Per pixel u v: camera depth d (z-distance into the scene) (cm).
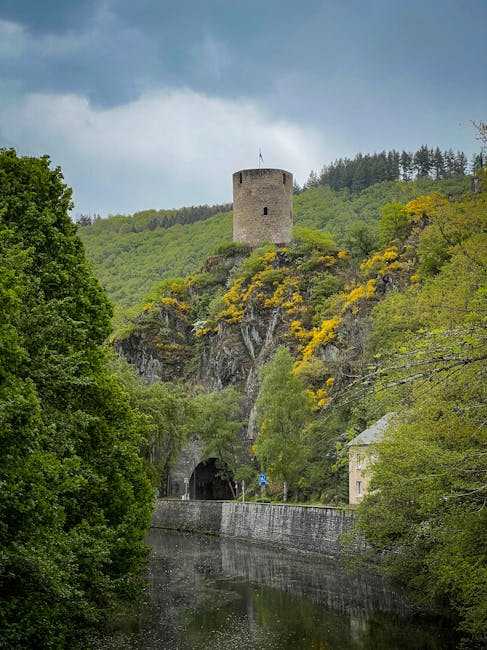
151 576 5200
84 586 2959
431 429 2992
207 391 12912
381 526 3628
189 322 15150
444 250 8200
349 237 14262
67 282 3055
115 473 3130
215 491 10875
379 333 7156
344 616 3931
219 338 13438
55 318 2573
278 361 7556
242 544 7012
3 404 1825
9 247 2530
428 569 3316
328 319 10881
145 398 5925
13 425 1891
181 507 8694
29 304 2584
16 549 1945
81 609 2603
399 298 7400
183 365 14325
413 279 8544
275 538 6744
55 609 2272
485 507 2562
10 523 2016
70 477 2477
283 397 7412
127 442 3272
